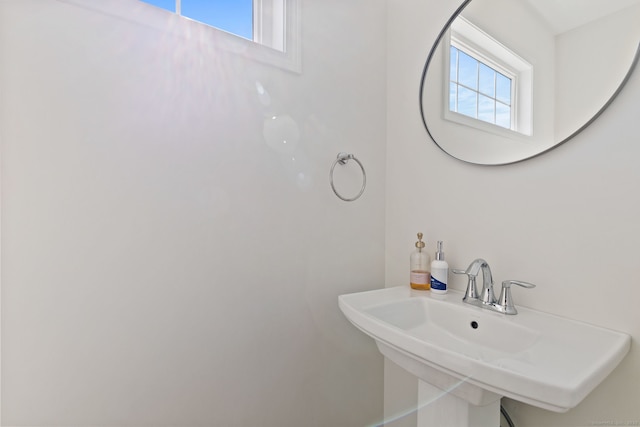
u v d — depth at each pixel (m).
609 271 0.81
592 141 0.84
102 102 0.80
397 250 1.39
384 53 1.44
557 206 0.90
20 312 0.71
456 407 0.82
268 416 1.10
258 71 1.07
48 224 0.74
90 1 0.78
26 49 0.71
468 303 1.01
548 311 0.92
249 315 1.06
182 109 0.92
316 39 1.21
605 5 0.81
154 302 0.88
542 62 0.92
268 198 1.09
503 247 1.03
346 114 1.30
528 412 0.93
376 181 1.40
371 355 1.39
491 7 1.05
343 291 1.30
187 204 0.93
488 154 1.05
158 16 0.88
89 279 0.79
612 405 0.79
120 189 0.83
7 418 0.70
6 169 0.69
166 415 0.90
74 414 0.77
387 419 1.43
